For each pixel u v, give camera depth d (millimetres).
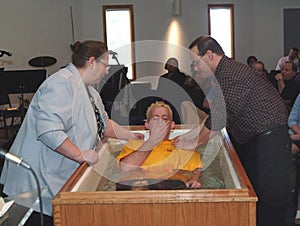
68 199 1370
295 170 2832
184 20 8531
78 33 8172
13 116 5707
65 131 1863
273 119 2225
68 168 1909
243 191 1346
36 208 1656
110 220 1367
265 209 2361
